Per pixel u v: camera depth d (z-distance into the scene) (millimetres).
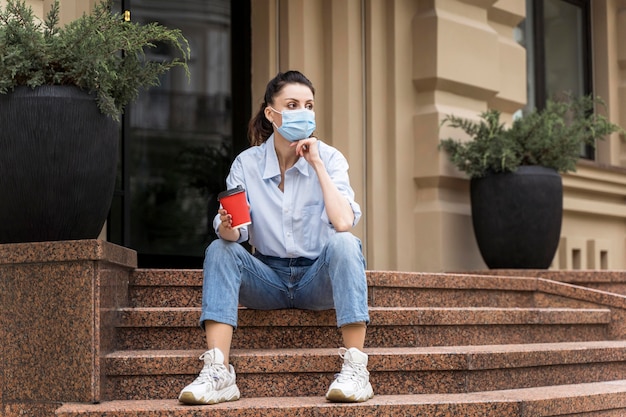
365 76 8195
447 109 8406
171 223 8062
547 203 7938
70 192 4980
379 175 8180
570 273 7586
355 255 4746
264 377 4844
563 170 8148
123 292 5172
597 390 5312
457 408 4598
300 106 4973
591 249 10117
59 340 4590
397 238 8164
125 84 5234
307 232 5070
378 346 5348
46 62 4945
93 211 5102
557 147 8016
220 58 8242
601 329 6629
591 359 5781
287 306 5156
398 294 5812
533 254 7988
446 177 8266
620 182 10406
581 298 6734
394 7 8266
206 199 8234
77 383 4535
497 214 7949
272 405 4461
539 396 4887
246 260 4859
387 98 8281
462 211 8438
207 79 8242
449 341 5578
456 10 8594
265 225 5074
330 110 8086
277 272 5098
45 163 4918
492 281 6363
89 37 5043
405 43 8344
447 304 6082
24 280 4688
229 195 4707
